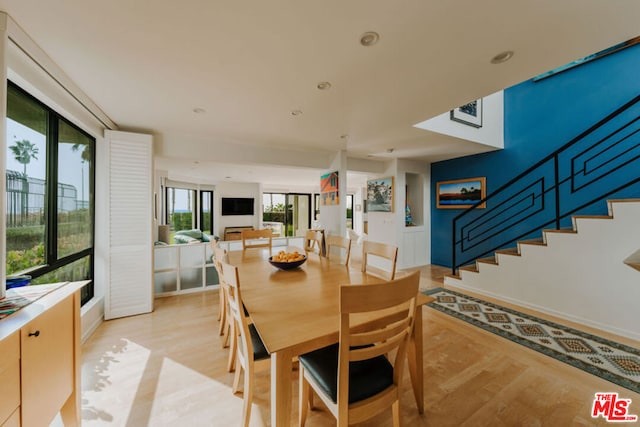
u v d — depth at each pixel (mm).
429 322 2641
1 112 1214
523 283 3062
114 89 2061
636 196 3084
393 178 5098
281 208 9602
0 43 1228
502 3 1195
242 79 1913
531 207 4023
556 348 2135
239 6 1206
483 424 1392
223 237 8375
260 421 1422
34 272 1799
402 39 1467
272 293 1514
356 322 1138
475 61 1691
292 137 3426
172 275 3471
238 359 1609
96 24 1324
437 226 5426
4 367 836
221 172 6238
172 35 1418
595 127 2637
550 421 1404
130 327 2521
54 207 2031
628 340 2254
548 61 1692
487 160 4551
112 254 2701
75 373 1307
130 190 2787
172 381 1742
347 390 991
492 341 2256
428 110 2508
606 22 1321
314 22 1322
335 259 2518
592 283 2529
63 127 2145
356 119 2760
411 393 1641
